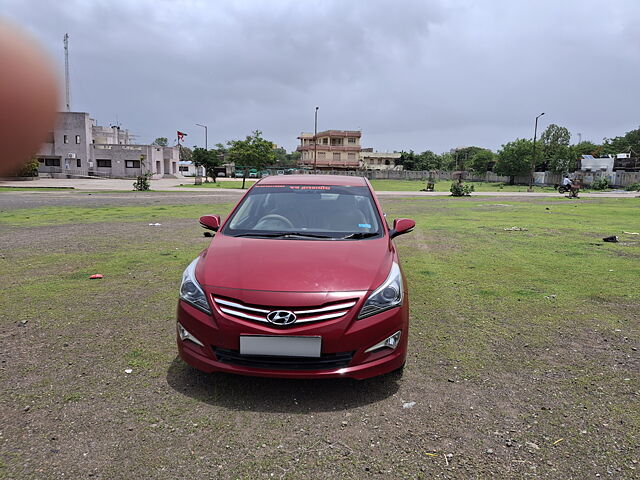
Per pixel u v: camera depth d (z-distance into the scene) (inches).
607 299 218.1
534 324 183.0
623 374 138.9
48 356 147.9
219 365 121.1
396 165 3816.4
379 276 131.3
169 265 285.1
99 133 2635.3
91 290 226.8
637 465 96.0
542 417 114.9
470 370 141.6
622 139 3560.5
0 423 109.1
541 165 2679.6
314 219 170.4
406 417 115.0
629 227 497.4
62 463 95.1
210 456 98.7
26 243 363.6
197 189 1379.2
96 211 639.1
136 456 98.1
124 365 142.2
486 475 93.3
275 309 118.6
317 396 125.3
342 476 92.7
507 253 338.0
